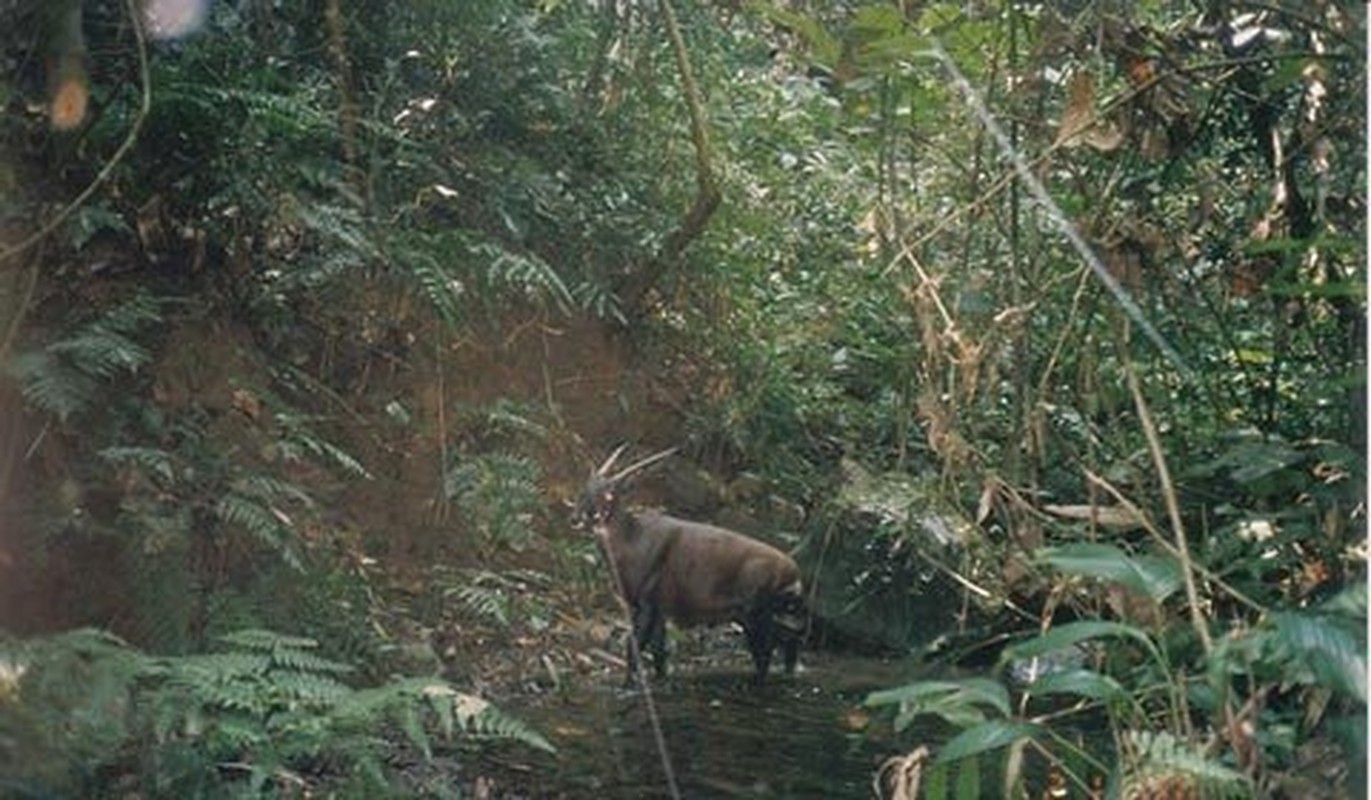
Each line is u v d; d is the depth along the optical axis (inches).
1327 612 140.7
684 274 353.4
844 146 382.0
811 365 357.4
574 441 320.5
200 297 276.8
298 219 281.1
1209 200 204.4
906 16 223.6
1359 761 140.1
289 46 305.6
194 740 191.0
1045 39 204.5
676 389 349.1
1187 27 203.3
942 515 261.7
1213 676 143.0
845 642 305.3
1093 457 208.8
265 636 195.2
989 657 291.7
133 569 222.8
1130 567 152.2
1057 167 213.8
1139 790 142.6
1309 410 205.5
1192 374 207.9
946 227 226.8
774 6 254.5
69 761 182.5
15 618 229.1
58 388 223.8
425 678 220.4
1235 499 209.2
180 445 252.4
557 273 336.8
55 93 240.4
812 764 228.5
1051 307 228.7
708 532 277.9
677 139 359.6
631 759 227.6
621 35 361.4
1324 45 195.5
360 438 297.9
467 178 327.9
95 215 251.1
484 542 296.8
